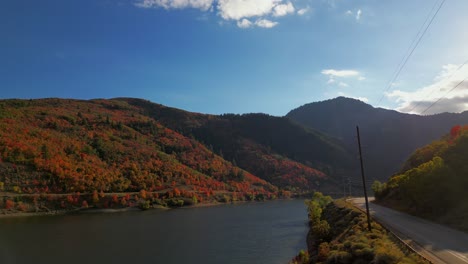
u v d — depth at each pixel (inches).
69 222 4158.5
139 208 5935.0
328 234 2129.7
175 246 2716.5
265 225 3909.9
